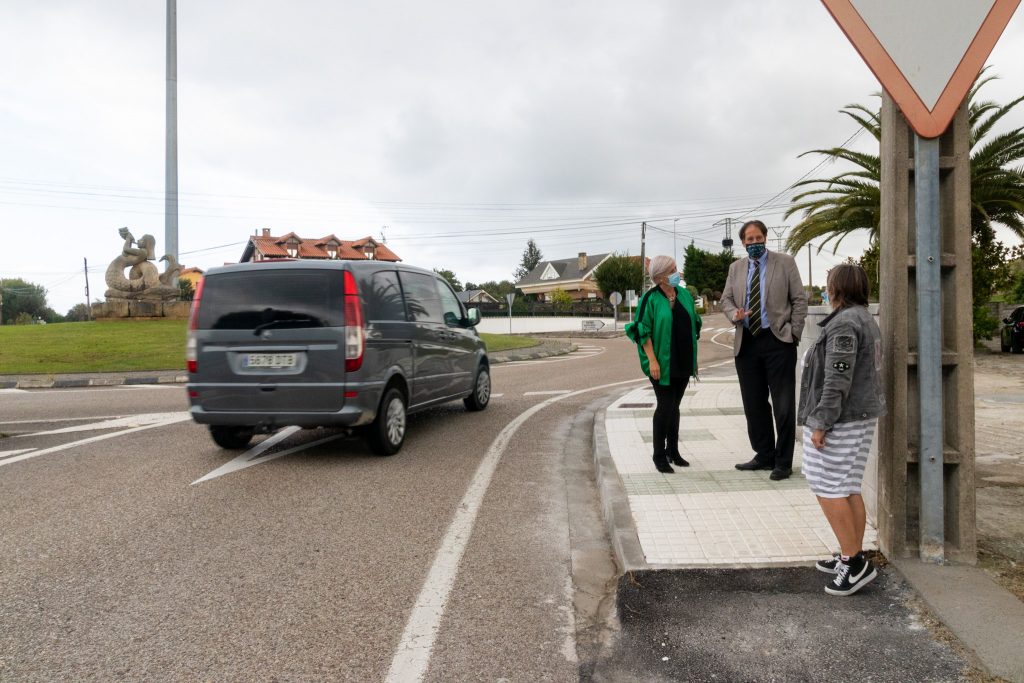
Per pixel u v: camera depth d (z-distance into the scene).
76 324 26.50
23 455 6.62
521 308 57.97
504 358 22.11
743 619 2.94
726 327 47.97
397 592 3.41
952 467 3.38
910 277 3.36
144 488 5.39
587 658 2.74
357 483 5.56
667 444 5.62
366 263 6.48
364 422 6.09
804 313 5.02
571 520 4.62
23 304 71.06
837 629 2.82
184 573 3.66
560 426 8.33
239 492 5.28
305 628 3.03
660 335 5.26
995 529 3.90
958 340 3.31
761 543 3.75
